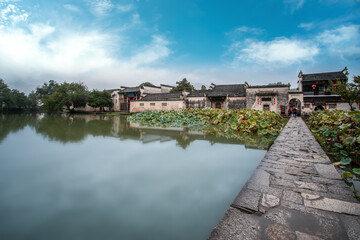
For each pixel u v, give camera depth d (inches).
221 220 74.2
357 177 123.4
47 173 136.5
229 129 373.1
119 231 74.3
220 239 64.0
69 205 93.9
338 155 178.7
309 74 889.5
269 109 799.7
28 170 142.4
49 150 202.7
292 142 220.4
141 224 78.4
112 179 125.1
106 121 590.2
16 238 71.0
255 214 77.5
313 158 154.4
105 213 86.7
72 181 122.5
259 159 167.8
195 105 978.7
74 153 190.7
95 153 190.2
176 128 396.8
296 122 506.6
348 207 81.5
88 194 104.7
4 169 144.9
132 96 1227.2
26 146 222.7
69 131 350.0
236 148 210.1
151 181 121.3
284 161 146.3
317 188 100.0
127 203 95.0
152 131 349.1
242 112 438.6
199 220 80.8
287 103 772.0
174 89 1338.6
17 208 91.7
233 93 940.0
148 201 96.6
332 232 65.9
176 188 111.1
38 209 90.7
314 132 312.2
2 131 349.1
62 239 70.0
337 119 271.1
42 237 71.4
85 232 74.0
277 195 92.9
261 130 309.1
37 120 626.8
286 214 77.0
